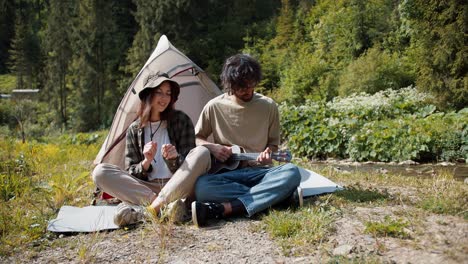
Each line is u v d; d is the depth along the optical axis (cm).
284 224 244
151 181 312
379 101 1108
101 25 3128
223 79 315
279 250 219
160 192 288
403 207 281
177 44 3017
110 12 3206
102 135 1463
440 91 1123
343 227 244
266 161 294
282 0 3497
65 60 3278
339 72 1920
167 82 314
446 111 1090
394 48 1894
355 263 190
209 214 268
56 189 372
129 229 268
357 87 1545
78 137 1458
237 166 305
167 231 249
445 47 1098
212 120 332
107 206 325
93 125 3041
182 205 273
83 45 3102
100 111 3061
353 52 2066
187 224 271
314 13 2891
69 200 364
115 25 3325
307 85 1981
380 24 2033
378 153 789
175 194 282
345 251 206
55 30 3284
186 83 460
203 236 247
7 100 3406
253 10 3919
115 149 403
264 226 254
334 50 2206
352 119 916
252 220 272
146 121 317
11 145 800
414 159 763
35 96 3447
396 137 779
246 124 321
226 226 263
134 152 320
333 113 991
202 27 3453
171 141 320
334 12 2436
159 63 430
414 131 770
